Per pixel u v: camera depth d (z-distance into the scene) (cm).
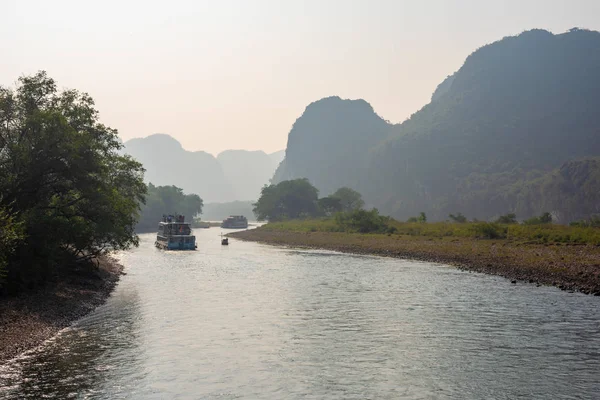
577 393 1778
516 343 2411
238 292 3916
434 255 6494
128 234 4397
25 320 2620
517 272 4800
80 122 3866
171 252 8112
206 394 1762
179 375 1948
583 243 6494
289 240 10881
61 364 2055
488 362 2123
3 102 3312
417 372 2000
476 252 6269
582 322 2830
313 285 4294
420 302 3466
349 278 4747
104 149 4150
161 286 4241
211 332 2619
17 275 3106
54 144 3269
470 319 2925
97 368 2012
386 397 1745
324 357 2197
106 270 4919
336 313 3112
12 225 2656
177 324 2792
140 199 4784
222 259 6850
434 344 2400
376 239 9144
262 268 5681
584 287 3897
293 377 1942
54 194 3697
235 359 2161
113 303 3419
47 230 3284
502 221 11431
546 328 2698
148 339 2464
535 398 1736
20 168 3253
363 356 2212
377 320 2914
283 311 3172
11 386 1792
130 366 2045
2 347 2200
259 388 1825
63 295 3353
